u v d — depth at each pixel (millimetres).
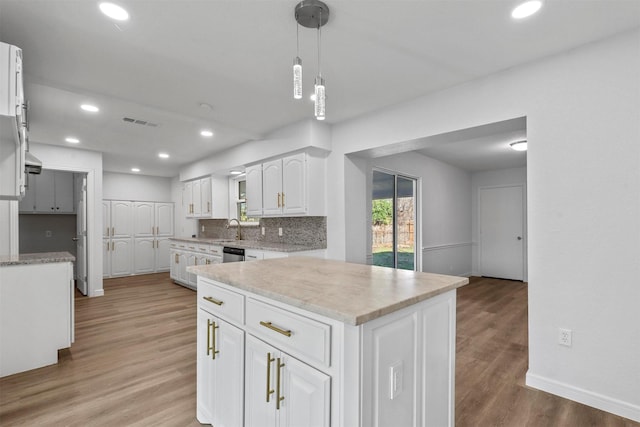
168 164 6188
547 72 2225
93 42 2049
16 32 1921
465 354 2850
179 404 2051
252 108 3281
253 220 5520
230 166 4922
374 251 4633
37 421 1875
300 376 1232
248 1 1679
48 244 6332
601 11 1745
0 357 2414
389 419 1194
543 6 1713
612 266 1968
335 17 1812
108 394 2166
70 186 6387
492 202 6629
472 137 2906
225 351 1663
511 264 6363
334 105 3150
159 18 1813
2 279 2443
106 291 5379
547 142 2207
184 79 2605
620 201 1941
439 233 5816
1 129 1953
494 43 2072
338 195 3719
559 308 2154
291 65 2377
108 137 4230
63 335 2676
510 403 2084
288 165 3936
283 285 1470
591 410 1999
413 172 5141
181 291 5383
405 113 3043
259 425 1440
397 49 2148
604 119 1995
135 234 7094
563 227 2137
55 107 3094
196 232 7055
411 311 1312
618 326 1950
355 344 1068
